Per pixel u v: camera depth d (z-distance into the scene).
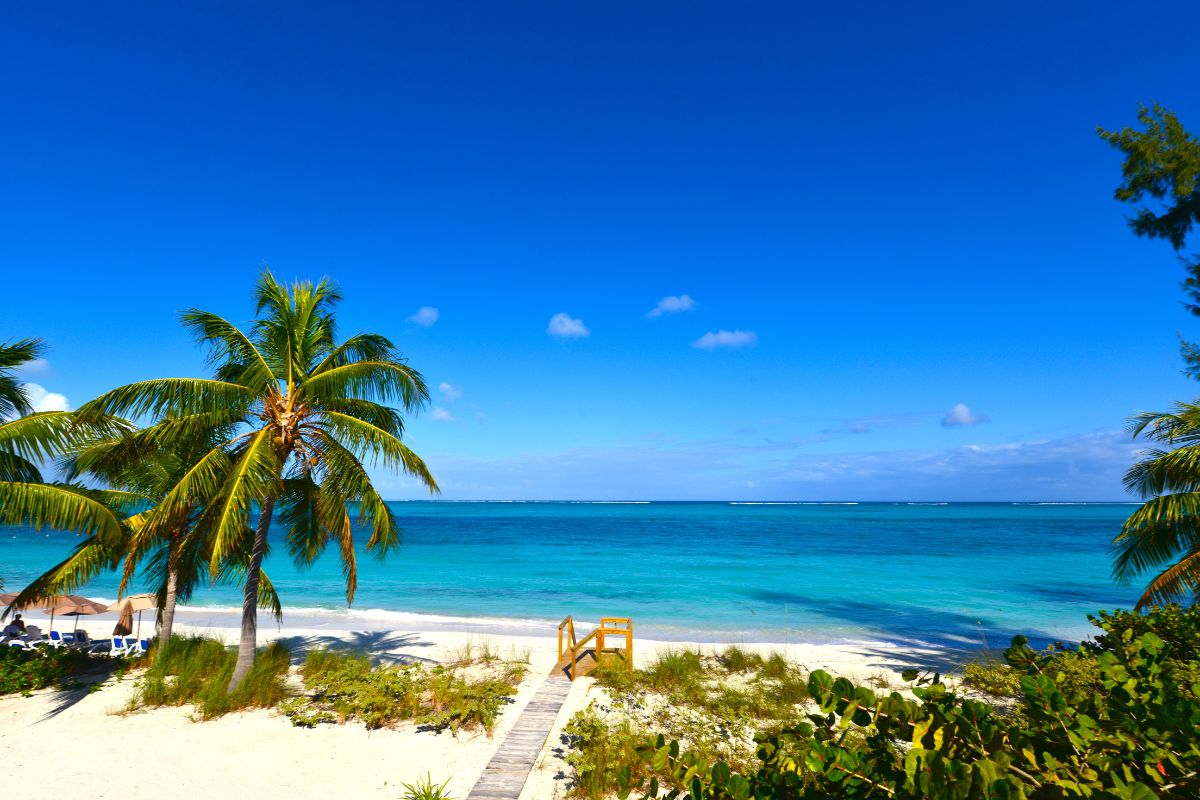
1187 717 2.46
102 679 13.75
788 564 41.94
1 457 11.51
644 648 18.06
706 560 44.41
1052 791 2.48
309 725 11.21
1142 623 9.49
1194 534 12.41
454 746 10.45
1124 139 14.57
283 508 14.00
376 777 9.34
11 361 12.03
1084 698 2.95
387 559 44.72
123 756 9.90
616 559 44.94
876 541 62.19
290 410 12.27
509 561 43.84
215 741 10.51
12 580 33.06
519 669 14.57
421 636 19.58
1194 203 13.92
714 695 13.10
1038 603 27.44
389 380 12.32
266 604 15.59
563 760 9.95
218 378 13.02
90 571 12.43
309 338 12.87
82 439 11.63
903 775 2.57
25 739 10.49
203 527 12.36
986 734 2.76
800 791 2.85
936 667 15.94
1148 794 2.16
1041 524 95.19
